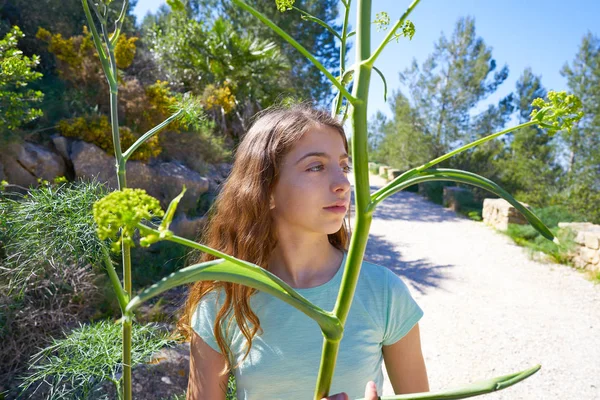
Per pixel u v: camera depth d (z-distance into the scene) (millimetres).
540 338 4941
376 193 623
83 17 9867
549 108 600
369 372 1130
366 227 621
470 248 8570
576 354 4621
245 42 11727
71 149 6109
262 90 12258
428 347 4742
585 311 5664
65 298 3248
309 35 15375
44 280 2686
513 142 19844
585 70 17484
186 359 3215
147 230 480
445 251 8328
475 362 4465
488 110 19438
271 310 1144
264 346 1133
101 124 6352
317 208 1050
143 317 3816
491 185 596
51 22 9289
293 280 1188
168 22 13758
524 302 5934
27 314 2768
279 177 1106
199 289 1223
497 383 525
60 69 7598
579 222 9062
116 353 1617
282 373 1115
